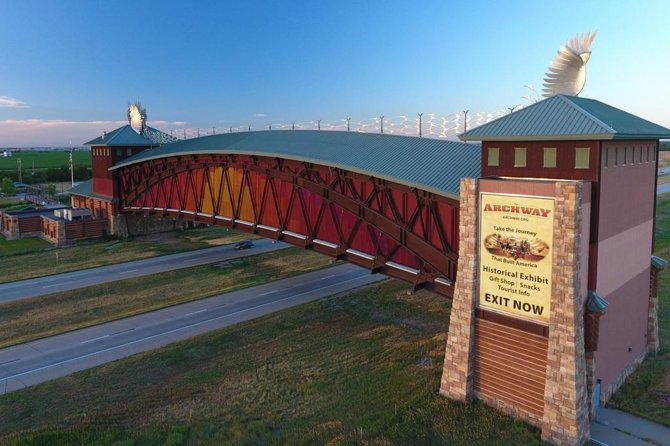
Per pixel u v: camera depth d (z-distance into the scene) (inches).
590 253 1035.3
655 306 1360.7
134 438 1007.0
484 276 1093.1
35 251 2753.4
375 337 1521.9
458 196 1216.2
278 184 1935.3
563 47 1206.3
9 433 1039.6
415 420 1047.6
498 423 1035.3
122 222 3152.1
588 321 1027.9
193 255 2667.3
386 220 1486.2
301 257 2588.6
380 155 1565.0
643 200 1283.2
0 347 1498.5
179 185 2628.0
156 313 1784.0
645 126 1221.7
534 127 1076.5
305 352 1429.6
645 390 1183.6
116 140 3184.1
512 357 1058.7
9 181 5290.4
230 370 1327.5
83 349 1482.5
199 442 997.8
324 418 1077.8
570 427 962.1
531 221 1014.4
